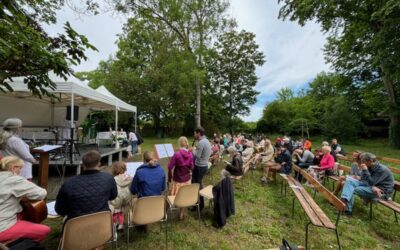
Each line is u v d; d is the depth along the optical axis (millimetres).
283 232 3480
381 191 3939
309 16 12984
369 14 12133
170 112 24969
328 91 36469
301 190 4258
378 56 11227
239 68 30391
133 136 10984
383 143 22938
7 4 2281
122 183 3090
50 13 3672
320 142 26094
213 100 30781
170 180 3959
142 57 24422
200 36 15227
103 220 2176
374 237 3473
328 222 2914
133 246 2930
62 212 2197
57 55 2664
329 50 19047
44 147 4836
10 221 2148
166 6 13867
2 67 2428
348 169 5523
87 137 12766
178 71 17250
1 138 3232
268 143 7684
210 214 4004
